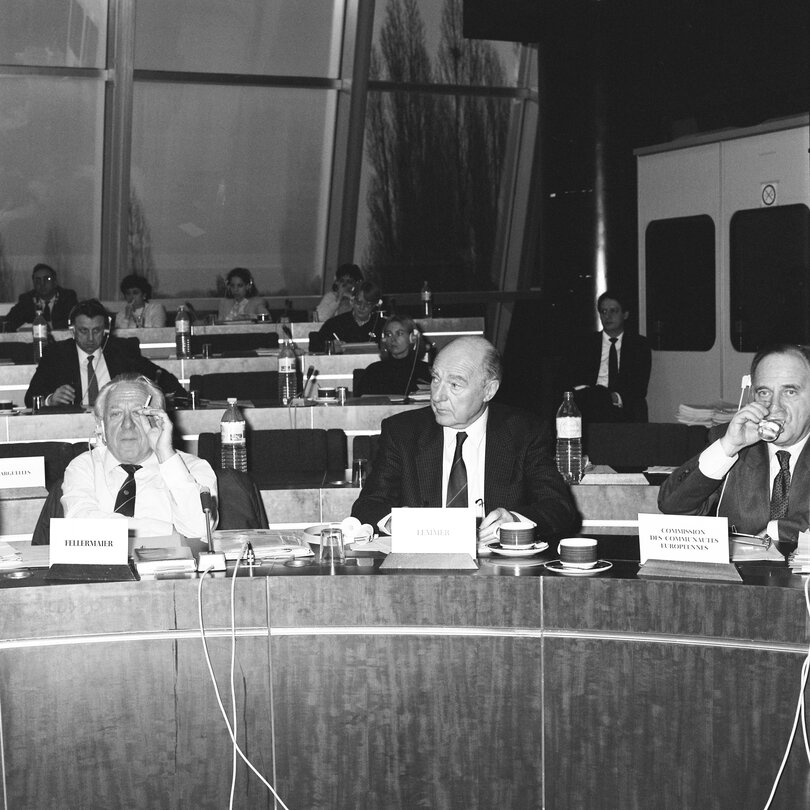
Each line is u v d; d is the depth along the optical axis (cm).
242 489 312
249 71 975
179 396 568
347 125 1008
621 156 770
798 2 644
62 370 598
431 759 235
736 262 657
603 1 750
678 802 222
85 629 231
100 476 301
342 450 433
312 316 942
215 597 234
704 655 218
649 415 730
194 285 1016
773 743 213
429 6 1020
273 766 237
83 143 954
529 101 1074
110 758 233
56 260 971
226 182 1002
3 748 229
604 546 256
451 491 304
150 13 935
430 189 1066
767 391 266
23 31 912
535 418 311
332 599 235
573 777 229
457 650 234
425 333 833
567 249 782
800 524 263
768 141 632
